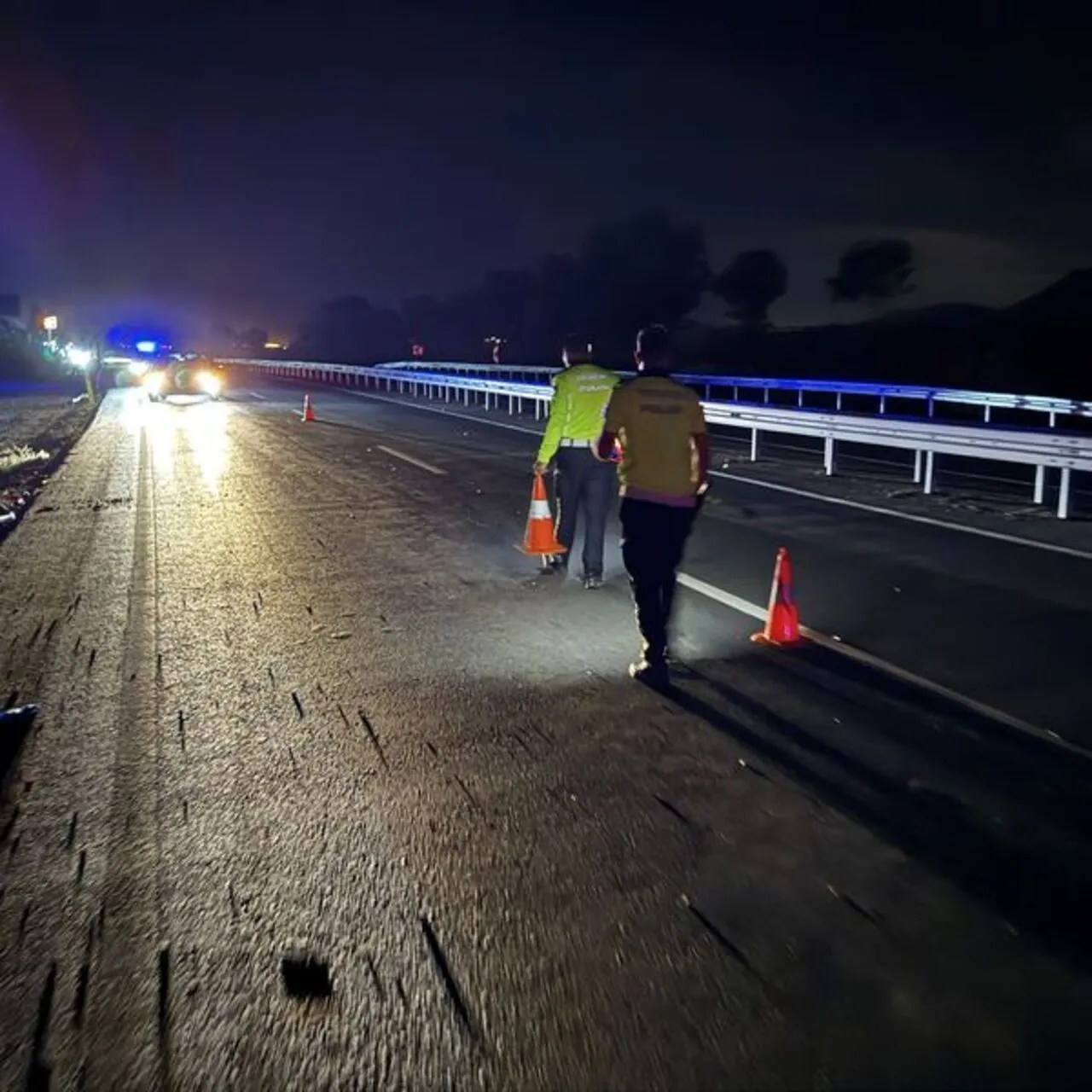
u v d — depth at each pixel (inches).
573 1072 112.0
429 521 453.4
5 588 339.0
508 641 270.7
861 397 1193.4
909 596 312.0
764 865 154.6
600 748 198.5
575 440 322.3
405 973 129.8
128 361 2028.8
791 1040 116.3
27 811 176.7
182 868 156.9
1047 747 196.9
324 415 1128.8
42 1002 126.3
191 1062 115.1
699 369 1646.2
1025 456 474.0
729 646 262.4
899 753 194.7
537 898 146.3
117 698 232.1
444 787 182.9
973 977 127.6
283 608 307.4
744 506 487.5
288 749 201.0
